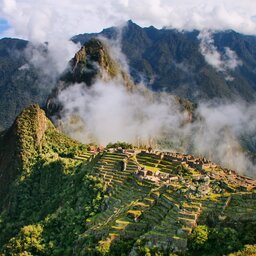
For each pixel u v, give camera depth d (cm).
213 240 9588
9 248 14600
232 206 10588
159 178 15550
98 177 17075
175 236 9856
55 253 13550
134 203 12625
